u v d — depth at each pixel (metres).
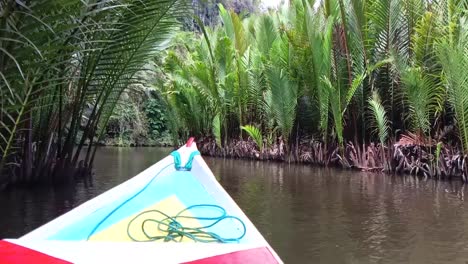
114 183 8.09
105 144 23.66
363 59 11.33
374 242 4.31
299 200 6.62
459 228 4.86
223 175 10.26
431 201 6.57
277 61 13.23
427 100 9.55
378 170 10.92
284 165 13.20
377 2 10.66
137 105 23.36
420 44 9.80
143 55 7.62
